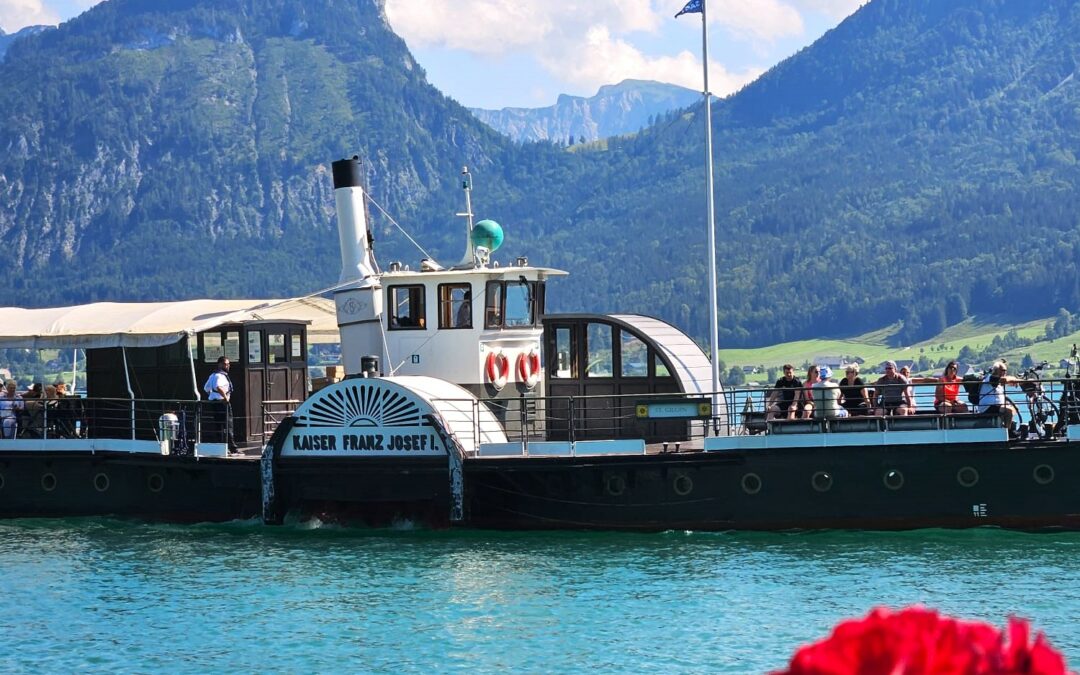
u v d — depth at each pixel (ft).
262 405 109.70
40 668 71.00
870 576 85.46
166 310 117.19
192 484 109.70
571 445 99.50
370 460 101.30
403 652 72.02
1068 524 92.27
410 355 111.65
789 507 96.07
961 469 93.30
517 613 79.25
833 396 101.35
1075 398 94.17
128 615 81.56
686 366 109.09
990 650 21.03
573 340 112.06
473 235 114.21
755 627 74.90
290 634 76.18
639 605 80.33
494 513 101.76
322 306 137.90
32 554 99.81
